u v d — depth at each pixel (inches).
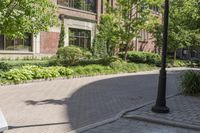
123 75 891.4
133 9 1111.0
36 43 1063.6
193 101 473.1
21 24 633.6
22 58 1008.2
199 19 576.4
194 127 331.9
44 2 663.1
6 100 448.5
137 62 1331.2
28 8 632.4
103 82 701.9
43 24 684.1
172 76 912.9
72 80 712.4
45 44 1100.5
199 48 1633.9
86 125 335.0
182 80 548.7
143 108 412.8
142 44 1734.7
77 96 504.1
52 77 697.0
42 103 438.3
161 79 390.3
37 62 876.6
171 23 1392.7
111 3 1358.3
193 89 526.0
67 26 1191.6
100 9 1365.7
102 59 1010.1
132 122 353.4
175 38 1407.5
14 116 362.3
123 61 1095.0
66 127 325.4
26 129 314.0
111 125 338.3
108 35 1099.9
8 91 522.0
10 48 988.6
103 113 391.9
